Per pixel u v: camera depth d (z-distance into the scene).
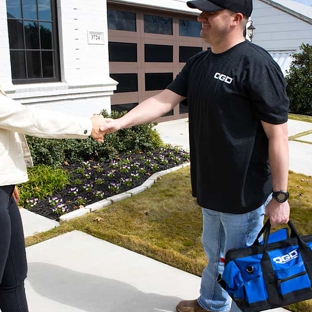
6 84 5.54
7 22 5.62
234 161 1.99
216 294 2.43
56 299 2.71
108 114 6.61
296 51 14.19
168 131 8.42
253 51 1.93
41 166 5.01
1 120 1.79
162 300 2.71
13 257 2.07
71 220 3.96
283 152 1.91
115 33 7.84
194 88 2.10
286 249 1.95
